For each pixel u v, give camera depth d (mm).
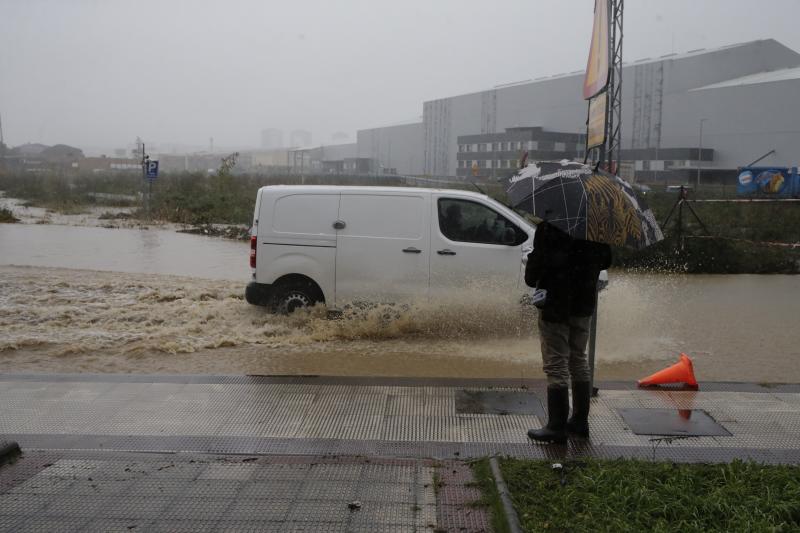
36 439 4879
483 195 8766
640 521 3602
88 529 3572
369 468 4395
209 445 4801
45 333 8336
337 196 8914
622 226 4637
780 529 3451
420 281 8688
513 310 8578
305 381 6309
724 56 62500
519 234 8570
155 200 31219
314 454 4652
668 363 7723
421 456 4645
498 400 5828
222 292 11102
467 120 82125
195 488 4070
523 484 4047
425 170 90125
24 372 6840
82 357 7453
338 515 3752
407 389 6109
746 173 37281
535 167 5105
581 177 4773
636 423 5293
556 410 4883
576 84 69188
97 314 9422
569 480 4094
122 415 5383
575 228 4523
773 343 8664
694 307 11055
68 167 102562
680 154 61125
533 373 7078
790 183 36688
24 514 3725
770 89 57844
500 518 3631
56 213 29219
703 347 8453
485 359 7613
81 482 4137
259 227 9008
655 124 65500
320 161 118375
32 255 16297
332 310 8914
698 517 3631
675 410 5605
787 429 5195
